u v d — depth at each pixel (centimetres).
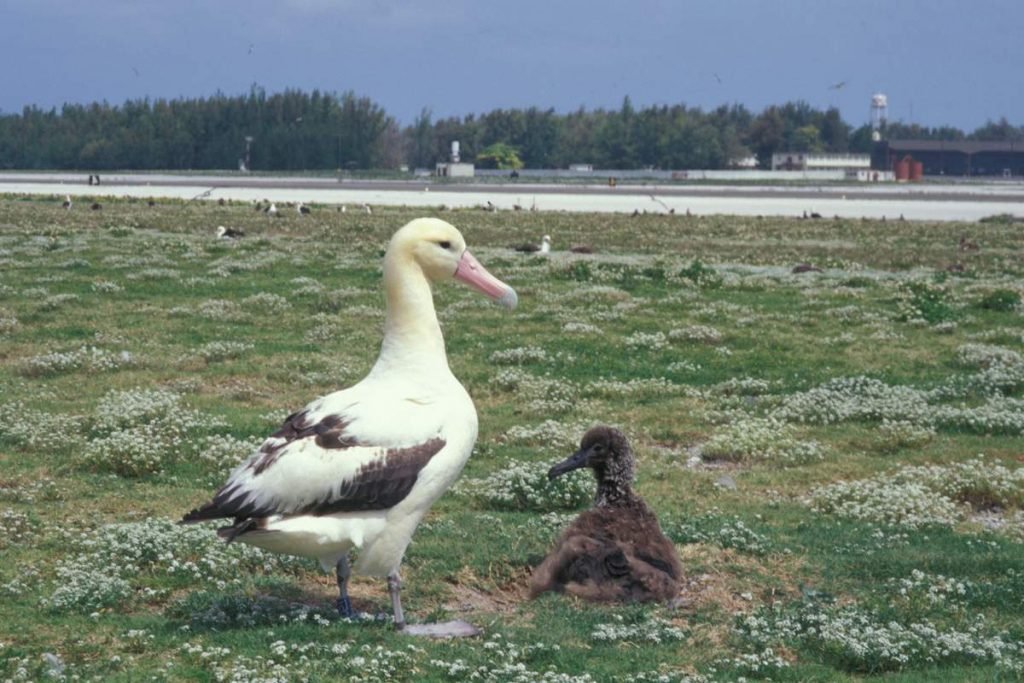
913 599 863
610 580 855
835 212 7425
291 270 3011
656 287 2867
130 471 1182
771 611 833
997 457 1359
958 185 14938
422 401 795
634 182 14088
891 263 3691
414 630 765
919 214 7325
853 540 1030
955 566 952
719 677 704
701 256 3831
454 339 2055
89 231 4106
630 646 753
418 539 981
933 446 1406
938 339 2148
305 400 1558
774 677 711
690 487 1220
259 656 688
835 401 1580
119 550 896
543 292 2695
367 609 827
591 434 906
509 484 1141
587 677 671
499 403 1587
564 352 1930
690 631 784
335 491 729
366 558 766
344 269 3039
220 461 1212
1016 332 2188
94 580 825
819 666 734
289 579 880
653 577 854
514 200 8181
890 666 739
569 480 1141
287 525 720
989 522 1151
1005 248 4409
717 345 2064
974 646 762
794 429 1466
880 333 2180
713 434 1441
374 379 814
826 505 1153
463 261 841
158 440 1270
